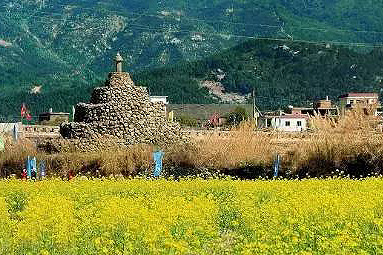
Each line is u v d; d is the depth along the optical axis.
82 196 31.50
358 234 20.23
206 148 49.56
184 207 24.67
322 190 31.62
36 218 22.83
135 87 60.59
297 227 21.25
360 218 22.48
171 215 23.06
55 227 21.48
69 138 57.97
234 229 24.11
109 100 59.72
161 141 58.75
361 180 36.72
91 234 20.95
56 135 67.50
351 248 18.31
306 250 18.66
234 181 37.53
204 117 127.62
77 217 25.05
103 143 57.31
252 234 21.14
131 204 26.12
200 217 23.14
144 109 59.84
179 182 37.34
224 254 18.94
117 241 19.97
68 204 27.09
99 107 59.25
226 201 29.20
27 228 21.14
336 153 45.84
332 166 45.75
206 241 20.34
